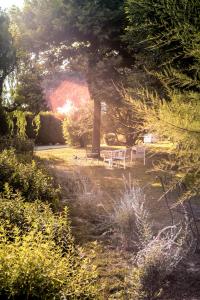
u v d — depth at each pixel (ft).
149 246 14.96
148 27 17.31
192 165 10.34
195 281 14.56
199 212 23.08
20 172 23.85
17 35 50.08
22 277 9.64
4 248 10.76
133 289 13.35
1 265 9.75
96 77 51.16
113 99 49.83
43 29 51.78
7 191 19.67
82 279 11.03
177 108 10.45
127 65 53.42
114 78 50.70
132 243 18.10
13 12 53.16
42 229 14.94
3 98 48.37
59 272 10.20
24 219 15.89
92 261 16.17
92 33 50.85
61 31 51.85
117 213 19.92
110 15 46.83
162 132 10.56
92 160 55.01
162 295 13.55
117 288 13.79
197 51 10.89
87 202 25.21
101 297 11.42
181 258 15.31
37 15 51.65
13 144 43.50
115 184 35.68
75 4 49.42
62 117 101.04
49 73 57.82
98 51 54.75
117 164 48.88
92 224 21.50
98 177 39.70
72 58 57.72
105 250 17.58
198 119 10.28
